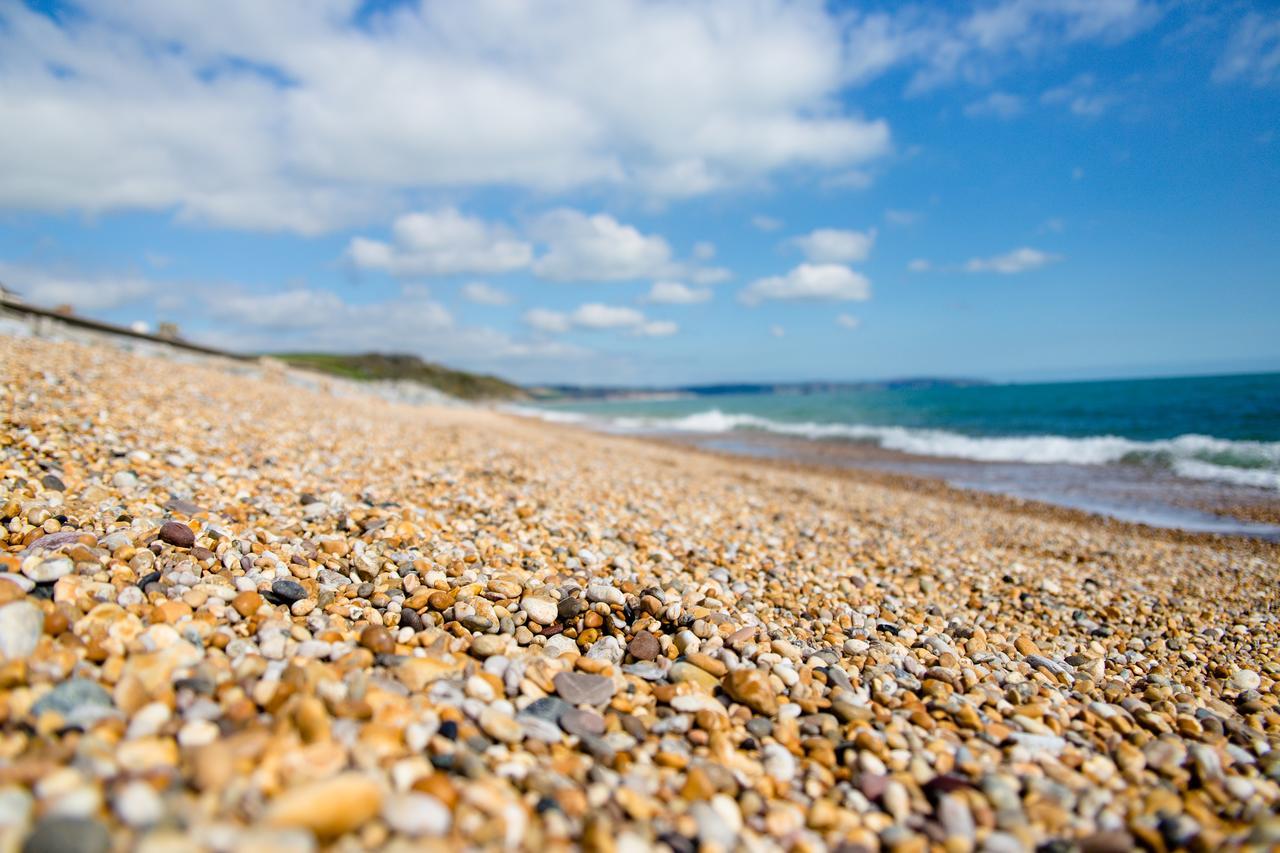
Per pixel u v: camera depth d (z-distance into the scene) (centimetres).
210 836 178
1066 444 3017
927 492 2028
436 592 433
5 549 397
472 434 2172
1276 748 375
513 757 271
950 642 536
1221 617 793
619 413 9231
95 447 734
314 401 2303
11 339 1545
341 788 200
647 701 348
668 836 240
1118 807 293
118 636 301
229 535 479
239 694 274
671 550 752
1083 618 709
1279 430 3359
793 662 424
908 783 293
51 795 188
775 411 7194
